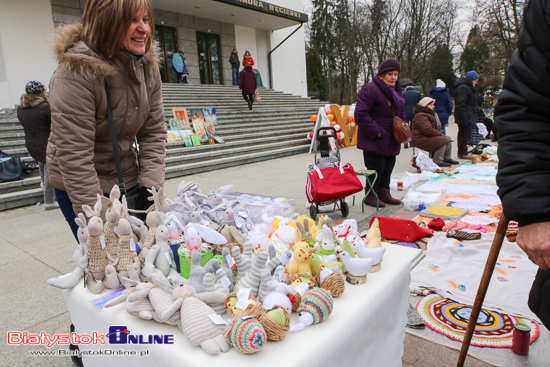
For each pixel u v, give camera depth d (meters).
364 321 1.45
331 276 1.52
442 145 7.16
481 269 2.93
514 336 1.99
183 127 9.90
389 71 4.59
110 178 2.05
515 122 1.09
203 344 1.18
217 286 1.40
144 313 1.34
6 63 11.67
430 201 4.85
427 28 32.22
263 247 1.83
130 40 1.79
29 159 7.31
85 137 1.75
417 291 2.65
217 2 15.70
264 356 1.16
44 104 5.09
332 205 5.07
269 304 1.26
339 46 34.44
